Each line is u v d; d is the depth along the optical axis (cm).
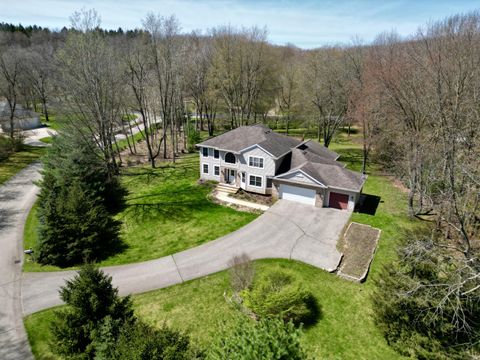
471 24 2427
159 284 1984
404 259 1595
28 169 4059
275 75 5525
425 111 2484
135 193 3428
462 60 2161
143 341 1098
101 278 1380
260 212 2880
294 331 1009
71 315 1293
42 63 6688
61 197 2392
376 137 3584
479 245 2009
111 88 3641
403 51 3509
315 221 2677
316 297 1825
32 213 2938
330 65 4341
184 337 1239
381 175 3762
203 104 6438
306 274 2025
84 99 3359
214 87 5422
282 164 3200
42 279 2064
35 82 6688
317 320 1662
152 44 3769
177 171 4028
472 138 2006
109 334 1201
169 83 4356
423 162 2548
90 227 2323
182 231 2617
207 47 5572
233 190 3341
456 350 1353
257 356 878
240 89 5344
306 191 2945
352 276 1975
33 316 1750
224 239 2456
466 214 1986
